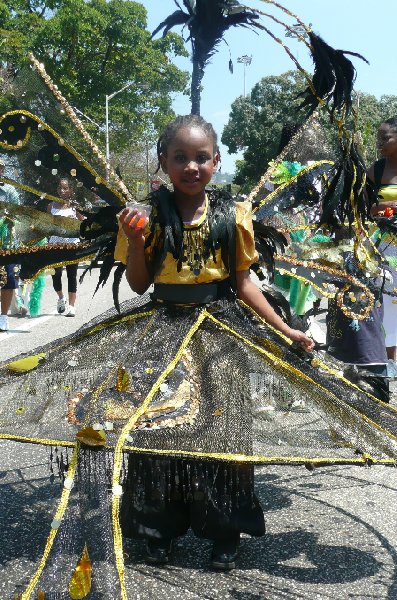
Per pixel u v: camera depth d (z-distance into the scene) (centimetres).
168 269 273
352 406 264
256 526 275
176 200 276
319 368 279
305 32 283
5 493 347
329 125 317
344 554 291
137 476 261
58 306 1012
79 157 301
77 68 3434
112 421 248
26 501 337
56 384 274
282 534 308
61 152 303
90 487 235
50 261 307
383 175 450
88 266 292
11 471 376
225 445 240
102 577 225
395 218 412
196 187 269
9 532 303
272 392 263
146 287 278
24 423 262
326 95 290
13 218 306
